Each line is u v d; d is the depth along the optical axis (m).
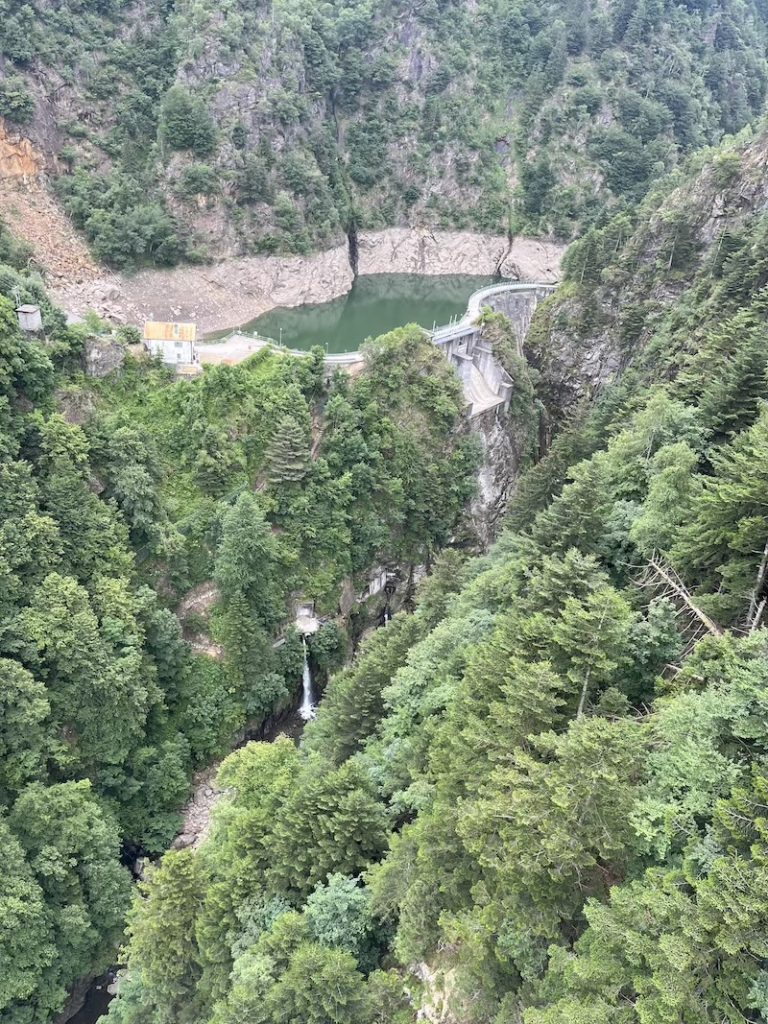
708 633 38.22
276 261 155.00
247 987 35.28
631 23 193.38
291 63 156.75
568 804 26.80
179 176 142.00
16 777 58.91
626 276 117.12
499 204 194.00
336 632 87.81
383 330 139.50
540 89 193.25
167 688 76.00
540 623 35.38
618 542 49.09
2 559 63.88
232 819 50.16
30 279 85.00
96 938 56.12
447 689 45.41
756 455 37.88
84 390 82.50
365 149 187.50
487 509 109.50
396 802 42.72
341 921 37.31
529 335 130.50
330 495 89.88
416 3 188.12
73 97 134.75
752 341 61.31
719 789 26.09
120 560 73.94
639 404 84.19
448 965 32.94
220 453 85.56
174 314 136.38
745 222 100.75
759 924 21.98
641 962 23.91
